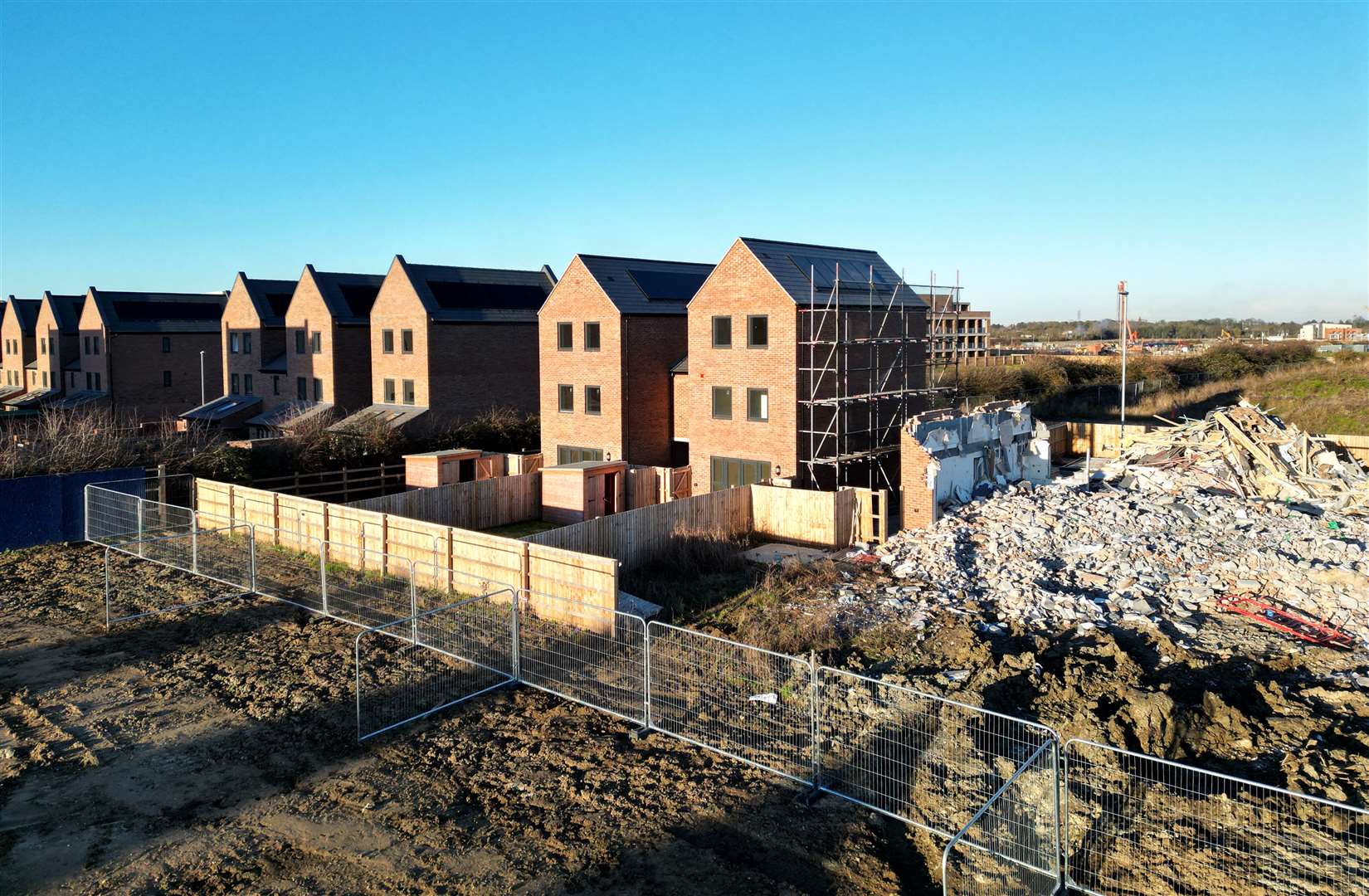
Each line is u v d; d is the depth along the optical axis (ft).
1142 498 90.53
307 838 35.06
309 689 49.49
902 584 70.13
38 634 58.80
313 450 117.70
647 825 35.50
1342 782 38.29
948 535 78.84
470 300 150.71
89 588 69.26
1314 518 83.82
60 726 45.27
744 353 105.29
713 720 44.65
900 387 117.29
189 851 34.27
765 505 89.51
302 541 79.41
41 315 223.10
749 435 105.50
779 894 31.12
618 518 74.43
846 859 33.09
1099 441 133.80
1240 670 52.95
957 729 42.39
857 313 108.68
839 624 60.18
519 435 143.54
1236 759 41.75
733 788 38.29
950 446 90.53
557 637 56.85
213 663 53.57
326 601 61.93
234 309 183.73
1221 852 32.76
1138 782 37.78
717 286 107.34
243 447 111.65
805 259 110.32
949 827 34.65
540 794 38.11
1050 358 235.40
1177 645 56.13
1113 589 67.72
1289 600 64.49
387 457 125.80
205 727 45.09
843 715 44.68
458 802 37.58
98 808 37.50
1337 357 230.68
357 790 38.75
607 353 119.85
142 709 47.29
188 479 99.04
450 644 55.88
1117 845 33.37
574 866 32.86
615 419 119.55
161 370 203.51
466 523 92.32
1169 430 109.70
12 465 93.15
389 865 33.09
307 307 161.17
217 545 82.43
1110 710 45.65
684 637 56.80
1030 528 80.64
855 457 101.96
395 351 149.28
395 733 44.04
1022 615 62.23
